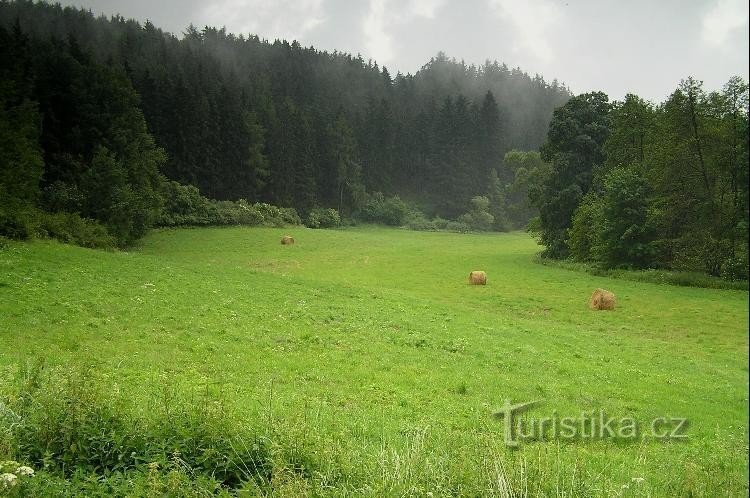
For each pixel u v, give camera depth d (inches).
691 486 300.8
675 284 1680.6
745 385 745.0
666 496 304.7
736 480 307.0
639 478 320.2
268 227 3277.6
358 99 7111.2
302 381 591.2
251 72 6628.9
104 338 689.6
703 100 1674.5
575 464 319.0
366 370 660.7
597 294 1364.4
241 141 3705.7
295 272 1929.1
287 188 4045.3
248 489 237.9
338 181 4606.3
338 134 4714.6
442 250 2896.2
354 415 462.6
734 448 435.8
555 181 2428.6
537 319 1245.7
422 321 1004.6
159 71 4365.2
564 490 278.2
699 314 1293.1
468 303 1417.3
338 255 2498.8
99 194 2022.6
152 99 3287.4
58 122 2231.8
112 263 1207.6
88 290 916.6
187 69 5408.5
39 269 1026.1
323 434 337.7
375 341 823.7
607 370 766.5
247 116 4008.4
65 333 683.4
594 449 435.8
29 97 2119.8
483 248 3075.8
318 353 728.3
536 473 275.7
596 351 902.4
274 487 243.8
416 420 468.8
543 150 2509.8
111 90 2357.3
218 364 623.5
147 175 2353.6
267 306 987.9
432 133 5698.8
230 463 271.1
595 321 1231.5
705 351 978.7
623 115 2192.4
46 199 1919.3
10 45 2069.4
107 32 6648.6
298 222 3693.4
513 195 5290.4
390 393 577.3
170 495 227.9
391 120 5629.9
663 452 437.1
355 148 4928.6
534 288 1663.4
